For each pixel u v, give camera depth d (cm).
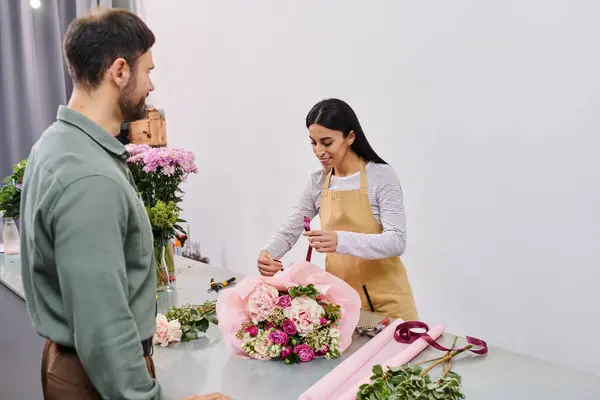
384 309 178
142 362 99
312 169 294
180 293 198
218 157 363
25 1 354
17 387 244
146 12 416
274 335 131
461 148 230
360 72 262
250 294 139
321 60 279
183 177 207
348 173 182
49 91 379
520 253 217
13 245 277
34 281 104
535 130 205
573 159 196
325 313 135
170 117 409
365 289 180
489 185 223
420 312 258
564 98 196
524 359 127
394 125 254
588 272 197
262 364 132
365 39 257
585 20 186
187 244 397
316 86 285
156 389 103
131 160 194
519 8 204
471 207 231
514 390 112
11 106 359
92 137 102
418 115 243
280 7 296
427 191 246
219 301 143
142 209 109
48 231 95
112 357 93
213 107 359
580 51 189
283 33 296
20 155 368
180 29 379
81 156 96
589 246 196
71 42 104
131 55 106
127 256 105
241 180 346
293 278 141
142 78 110
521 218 215
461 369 123
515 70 208
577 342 204
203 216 389
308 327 131
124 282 96
